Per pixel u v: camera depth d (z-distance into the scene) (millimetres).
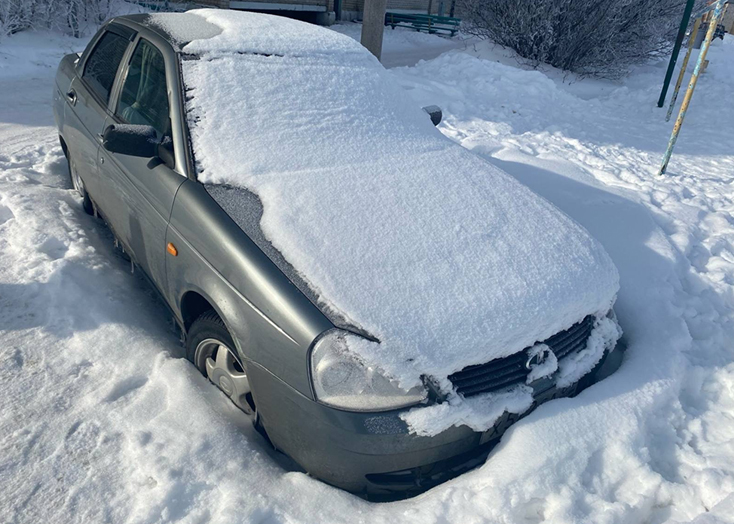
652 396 2834
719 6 5883
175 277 2789
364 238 2584
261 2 18500
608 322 2863
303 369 2209
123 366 2879
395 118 3561
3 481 2248
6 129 6336
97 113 3662
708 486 2477
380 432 2176
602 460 2484
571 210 4957
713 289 4234
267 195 2697
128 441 2451
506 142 7391
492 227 2869
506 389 2424
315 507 2230
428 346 2256
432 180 3109
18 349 2914
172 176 2814
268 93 3195
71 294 3311
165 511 2150
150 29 3518
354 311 2268
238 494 2230
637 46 14094
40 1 11070
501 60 14000
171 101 3020
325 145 3100
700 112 10766
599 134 8703
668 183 6398
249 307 2365
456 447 2334
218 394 2764
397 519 2199
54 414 2566
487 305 2439
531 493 2275
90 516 2145
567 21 13547
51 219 4020
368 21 10195
